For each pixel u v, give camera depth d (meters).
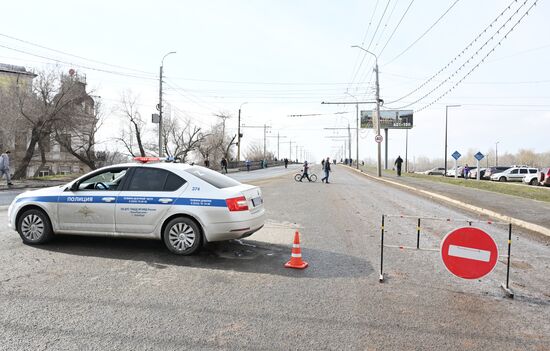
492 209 12.84
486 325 4.19
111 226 6.85
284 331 3.94
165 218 6.66
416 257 7.00
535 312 4.59
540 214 11.83
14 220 7.21
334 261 6.64
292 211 12.70
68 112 30.22
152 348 3.54
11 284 5.09
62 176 32.41
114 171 7.15
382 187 24.52
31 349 3.46
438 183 25.38
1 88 30.09
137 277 5.52
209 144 67.75
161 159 7.67
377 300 4.86
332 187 23.69
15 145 32.94
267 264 6.35
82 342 3.61
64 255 6.52
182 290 5.05
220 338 3.76
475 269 5.28
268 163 84.00
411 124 69.31
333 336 3.86
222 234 6.54
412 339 3.83
